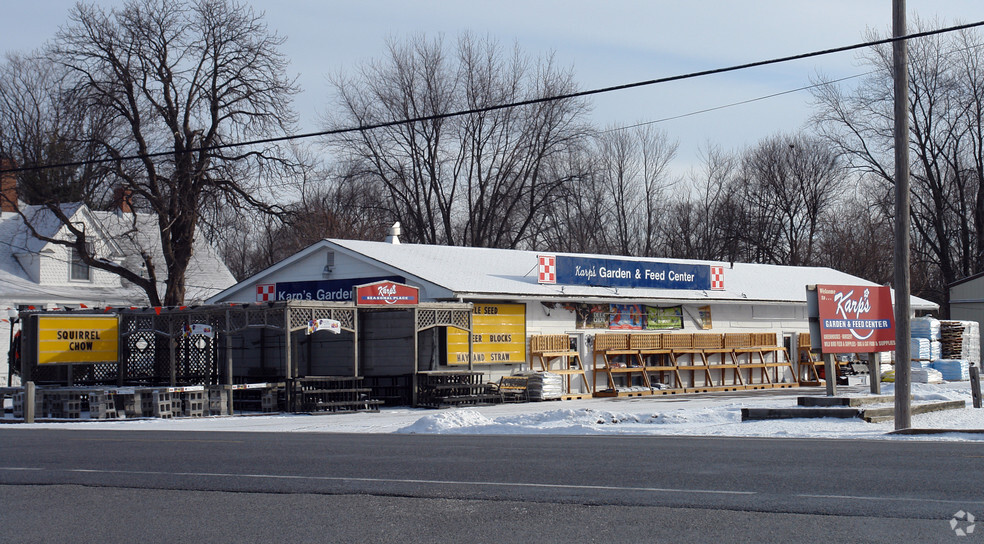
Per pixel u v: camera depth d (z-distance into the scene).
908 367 16.62
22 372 26.64
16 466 11.85
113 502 8.95
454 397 26.89
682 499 8.29
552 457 11.95
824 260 62.56
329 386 26.48
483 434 17.42
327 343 30.42
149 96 40.09
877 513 7.47
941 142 55.25
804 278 43.66
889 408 18.78
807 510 7.64
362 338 29.52
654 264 34.47
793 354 39.47
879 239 61.44
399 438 16.05
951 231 58.19
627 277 33.47
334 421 22.44
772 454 11.95
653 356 34.31
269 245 61.72
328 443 14.80
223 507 8.52
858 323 21.17
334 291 31.22
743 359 37.31
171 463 11.93
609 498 8.42
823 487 8.82
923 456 11.43
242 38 41.62
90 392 24.84
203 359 31.59
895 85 16.92
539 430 18.08
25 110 49.41
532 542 6.75
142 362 30.20
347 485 9.60
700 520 7.34
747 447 13.15
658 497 8.42
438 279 28.78
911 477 9.43
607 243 65.06
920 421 18.00
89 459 12.57
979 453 11.76
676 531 6.96
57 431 19.30
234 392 28.97
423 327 27.02
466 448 13.52
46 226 42.41
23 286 40.06
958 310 49.53
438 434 17.50
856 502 7.96
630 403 27.38
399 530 7.27
